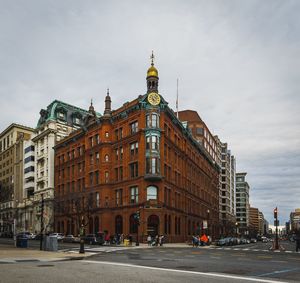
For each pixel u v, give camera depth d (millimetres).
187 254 34562
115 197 69812
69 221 83812
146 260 26469
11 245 45844
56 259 25703
